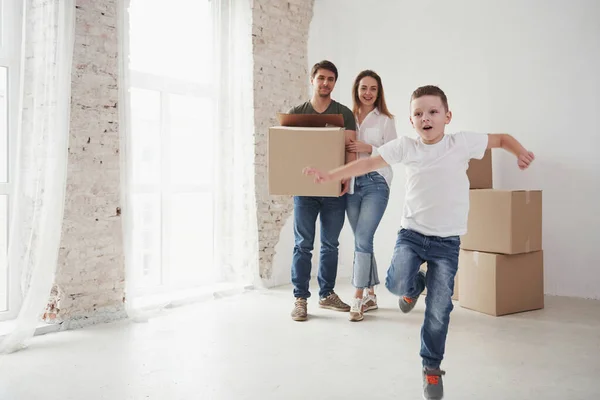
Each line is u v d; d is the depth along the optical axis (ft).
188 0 12.79
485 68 13.35
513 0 12.91
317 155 9.21
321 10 15.48
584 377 7.46
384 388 7.09
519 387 7.10
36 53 9.17
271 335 9.46
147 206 12.31
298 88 14.74
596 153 12.07
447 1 13.85
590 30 12.03
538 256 11.28
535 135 12.74
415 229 7.07
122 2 10.38
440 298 6.79
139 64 11.84
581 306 11.54
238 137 13.34
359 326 10.03
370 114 10.62
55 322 9.84
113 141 10.55
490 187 12.40
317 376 7.51
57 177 9.27
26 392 6.95
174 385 7.18
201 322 10.35
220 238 13.41
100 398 6.77
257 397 6.79
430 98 6.86
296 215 10.53
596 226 12.12
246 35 13.35
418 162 7.04
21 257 9.51
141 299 11.60
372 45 15.08
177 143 12.73
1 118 9.94
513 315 10.84
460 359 8.19
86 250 10.19
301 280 10.53
